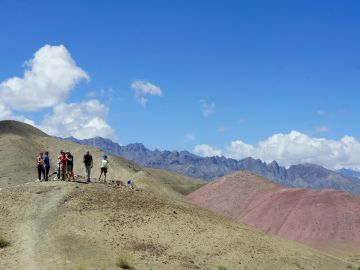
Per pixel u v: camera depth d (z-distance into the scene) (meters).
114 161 158.25
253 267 38.38
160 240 38.12
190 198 85.25
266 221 73.31
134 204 43.47
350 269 46.09
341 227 68.88
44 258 31.25
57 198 40.47
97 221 38.38
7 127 179.62
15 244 33.06
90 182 47.16
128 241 36.59
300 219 71.62
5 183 122.81
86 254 32.94
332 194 75.38
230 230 45.47
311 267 42.47
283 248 45.50
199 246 39.12
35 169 140.75
